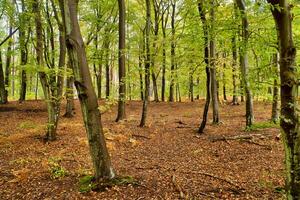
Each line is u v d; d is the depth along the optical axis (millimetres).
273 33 7914
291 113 3773
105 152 7840
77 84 7379
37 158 10906
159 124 17141
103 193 7465
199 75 17016
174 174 8805
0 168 9930
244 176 8539
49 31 18594
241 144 11844
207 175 8656
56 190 7891
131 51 17031
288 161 3834
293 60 3732
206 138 13250
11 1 17891
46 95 13117
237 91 11008
